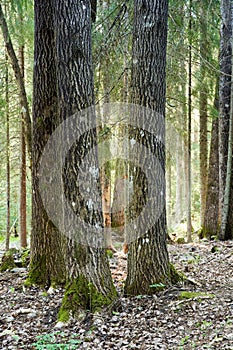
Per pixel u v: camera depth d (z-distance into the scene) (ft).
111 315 14.96
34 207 19.88
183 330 13.50
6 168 41.63
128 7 23.40
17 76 25.20
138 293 17.13
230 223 31.81
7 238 37.99
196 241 33.88
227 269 21.06
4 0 26.99
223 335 12.44
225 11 29.48
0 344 13.28
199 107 35.47
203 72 30.53
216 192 34.27
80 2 15.05
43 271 19.40
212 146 34.45
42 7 19.01
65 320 14.58
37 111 19.49
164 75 17.46
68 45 14.93
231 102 29.73
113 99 26.27
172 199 61.46
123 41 23.04
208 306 15.07
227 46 30.14
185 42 28.14
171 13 25.89
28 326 14.78
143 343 12.84
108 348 12.67
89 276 15.34
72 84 14.99
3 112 32.07
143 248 17.22
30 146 24.44
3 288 19.27
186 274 20.52
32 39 28.02
